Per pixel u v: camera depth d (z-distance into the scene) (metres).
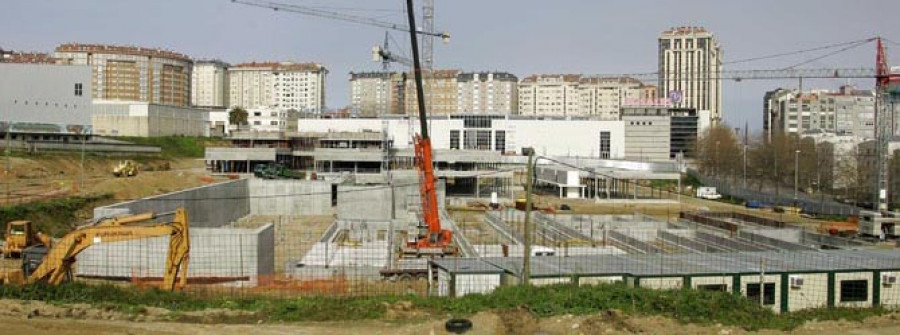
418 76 50.16
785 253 34.25
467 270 29.28
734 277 28.30
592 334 20.88
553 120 134.88
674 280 27.95
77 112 83.06
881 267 29.55
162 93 165.00
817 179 105.38
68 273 28.31
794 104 184.38
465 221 68.44
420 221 56.94
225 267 34.91
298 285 32.44
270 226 38.38
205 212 60.81
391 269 37.97
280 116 144.38
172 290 27.27
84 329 21.22
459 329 21.11
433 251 44.53
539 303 22.98
